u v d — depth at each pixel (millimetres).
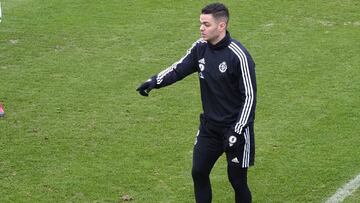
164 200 27047
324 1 51156
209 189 25125
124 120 33906
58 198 27109
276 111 34844
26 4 51188
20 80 38469
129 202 26875
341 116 34156
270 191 27828
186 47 43375
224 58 23078
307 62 40938
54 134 32406
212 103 23828
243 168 24031
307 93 36844
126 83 38219
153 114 34594
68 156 30453
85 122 33625
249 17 48312
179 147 31312
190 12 49344
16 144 31391
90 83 38156
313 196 27453
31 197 27141
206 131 24172
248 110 22906
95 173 29000
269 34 45344
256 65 40531
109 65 40625
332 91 37031
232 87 23375
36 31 46094
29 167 29453
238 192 24734
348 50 42656
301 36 45000
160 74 24375
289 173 29125
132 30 46156
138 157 30391
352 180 28516
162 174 29000
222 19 22797
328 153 30703
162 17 48438
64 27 46781
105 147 31281
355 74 39125
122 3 51156
